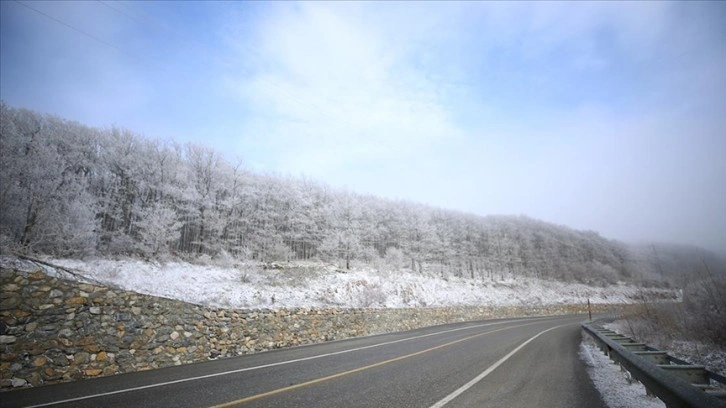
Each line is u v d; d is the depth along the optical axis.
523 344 13.23
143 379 6.80
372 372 7.51
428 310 25.50
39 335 6.75
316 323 14.93
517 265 73.38
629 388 6.29
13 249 15.44
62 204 21.98
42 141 24.97
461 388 6.05
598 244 107.50
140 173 34.66
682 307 15.71
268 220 41.94
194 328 9.73
